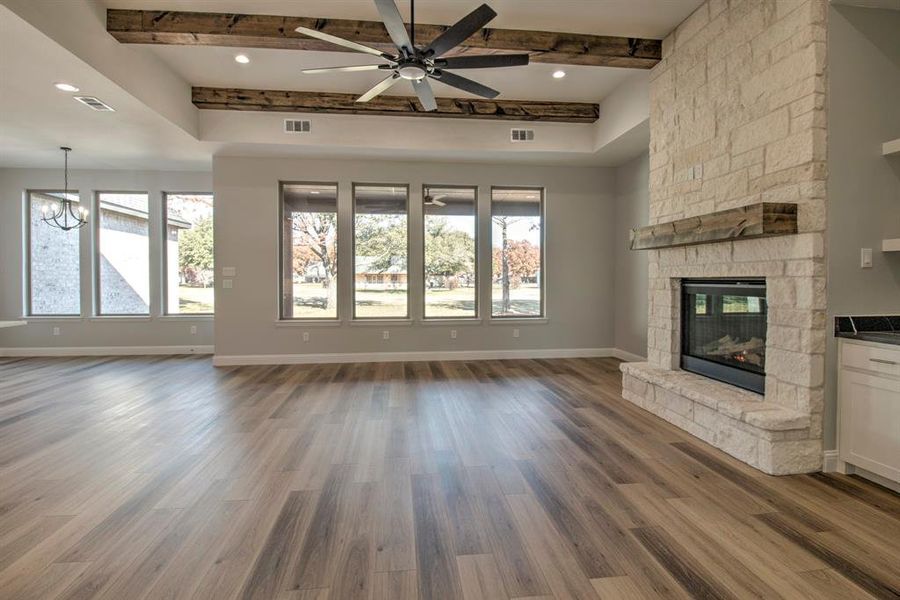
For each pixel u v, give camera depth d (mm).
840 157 2594
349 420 3650
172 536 2000
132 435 3295
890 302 2668
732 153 3131
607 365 5957
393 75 3178
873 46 2617
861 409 2490
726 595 1619
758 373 3064
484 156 5945
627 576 1728
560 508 2244
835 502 2291
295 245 6230
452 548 1911
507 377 5246
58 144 5438
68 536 1995
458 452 2977
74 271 6793
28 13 2828
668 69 3861
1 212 6590
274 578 1721
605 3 3428
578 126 5797
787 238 2721
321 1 3408
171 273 7004
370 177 6176
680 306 3863
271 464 2781
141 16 3555
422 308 6348
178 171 6840
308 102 5121
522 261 6574
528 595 1625
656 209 4012
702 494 2381
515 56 2930
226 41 3686
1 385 4859
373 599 1608
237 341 6027
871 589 1649
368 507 2258
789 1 2682
